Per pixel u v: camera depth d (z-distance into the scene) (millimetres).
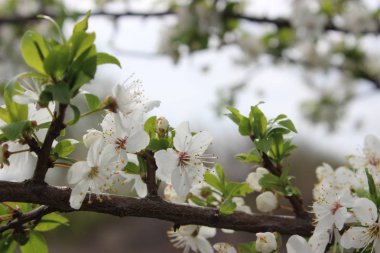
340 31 790
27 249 316
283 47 844
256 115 326
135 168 302
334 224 311
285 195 322
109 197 293
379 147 355
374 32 786
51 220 318
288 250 309
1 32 863
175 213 303
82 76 269
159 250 1571
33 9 833
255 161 333
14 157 301
